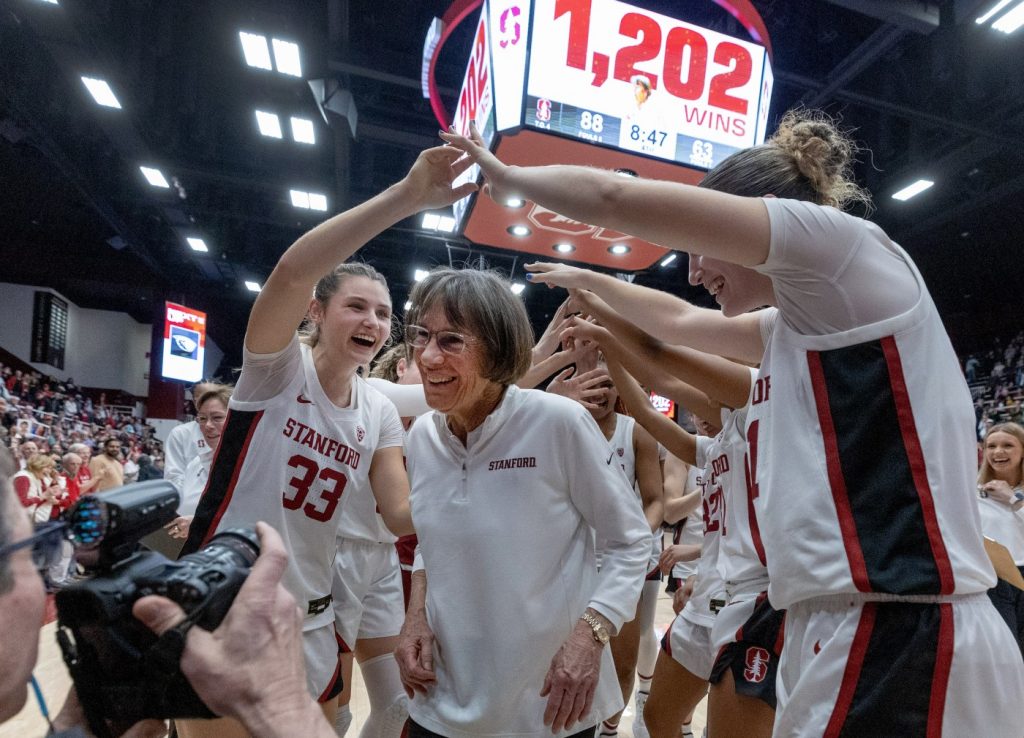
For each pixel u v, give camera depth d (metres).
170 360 18.19
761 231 0.97
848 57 7.97
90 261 19.84
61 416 15.94
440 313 1.35
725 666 1.61
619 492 1.41
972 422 1.03
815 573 0.98
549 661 1.34
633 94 3.00
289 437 1.61
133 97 10.14
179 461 4.28
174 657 0.56
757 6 8.02
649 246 4.19
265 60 8.66
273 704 0.58
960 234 13.73
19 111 10.83
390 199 1.36
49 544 0.57
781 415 1.07
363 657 2.42
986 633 0.93
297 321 1.50
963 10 6.58
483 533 1.36
